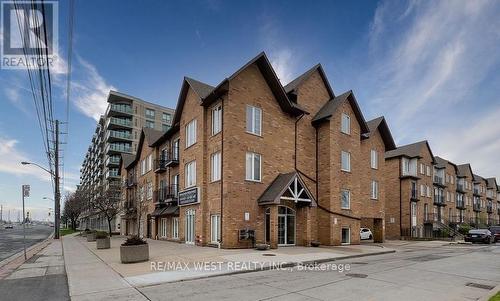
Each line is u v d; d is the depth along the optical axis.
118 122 71.31
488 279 10.59
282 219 20.33
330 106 23.66
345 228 22.84
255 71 20.41
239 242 18.09
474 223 52.88
